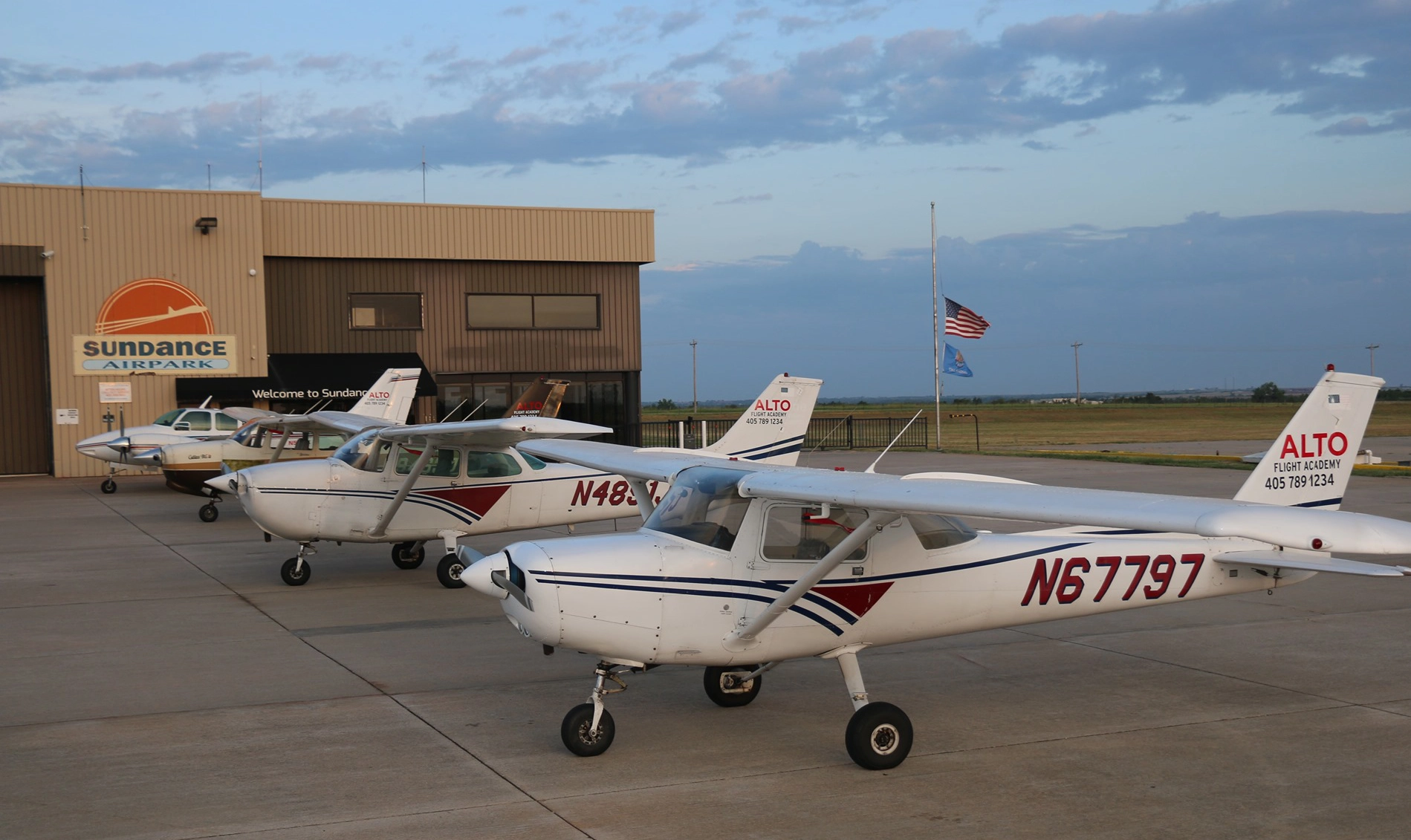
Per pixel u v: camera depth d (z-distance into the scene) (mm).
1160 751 6566
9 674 8625
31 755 6570
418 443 12680
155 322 30422
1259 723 7121
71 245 29531
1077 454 31328
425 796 5832
